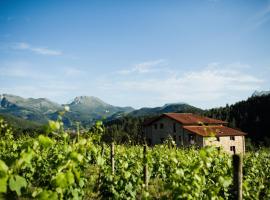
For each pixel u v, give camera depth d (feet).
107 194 29.91
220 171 26.84
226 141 167.32
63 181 14.30
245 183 24.89
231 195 26.08
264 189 34.96
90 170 41.63
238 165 20.49
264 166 48.57
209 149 21.45
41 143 13.88
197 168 20.81
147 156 37.40
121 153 50.60
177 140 166.09
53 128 14.15
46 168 31.19
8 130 42.19
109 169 33.63
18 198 22.65
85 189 32.42
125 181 29.89
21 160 12.70
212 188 22.44
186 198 19.69
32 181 30.91
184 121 165.17
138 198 31.48
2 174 11.10
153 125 184.65
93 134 23.99
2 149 37.65
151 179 45.80
